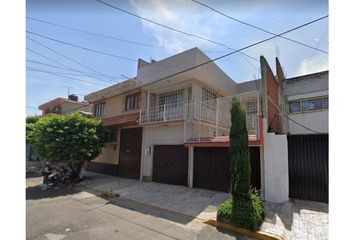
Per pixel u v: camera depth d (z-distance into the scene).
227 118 11.33
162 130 11.45
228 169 8.68
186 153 10.15
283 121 11.52
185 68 10.65
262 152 7.62
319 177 7.46
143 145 12.38
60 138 11.41
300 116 12.11
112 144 14.84
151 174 11.58
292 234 5.05
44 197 9.02
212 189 9.00
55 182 11.42
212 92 12.87
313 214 6.18
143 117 12.47
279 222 5.58
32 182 12.87
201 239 4.93
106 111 16.34
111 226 5.68
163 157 11.19
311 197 7.49
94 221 6.05
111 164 14.73
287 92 12.67
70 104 22.78
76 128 12.03
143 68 12.83
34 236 5.04
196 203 7.46
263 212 5.82
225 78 13.59
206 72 11.25
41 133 11.90
